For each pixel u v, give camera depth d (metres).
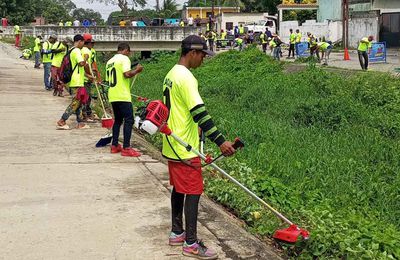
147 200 6.18
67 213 5.71
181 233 4.89
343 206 6.84
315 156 9.07
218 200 6.68
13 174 7.23
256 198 4.92
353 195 7.30
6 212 5.71
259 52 24.39
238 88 18.59
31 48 35.28
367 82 16.09
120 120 8.50
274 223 5.78
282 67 22.95
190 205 4.65
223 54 25.16
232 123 11.86
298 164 8.34
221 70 23.77
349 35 39.72
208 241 5.06
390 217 6.77
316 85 17.38
